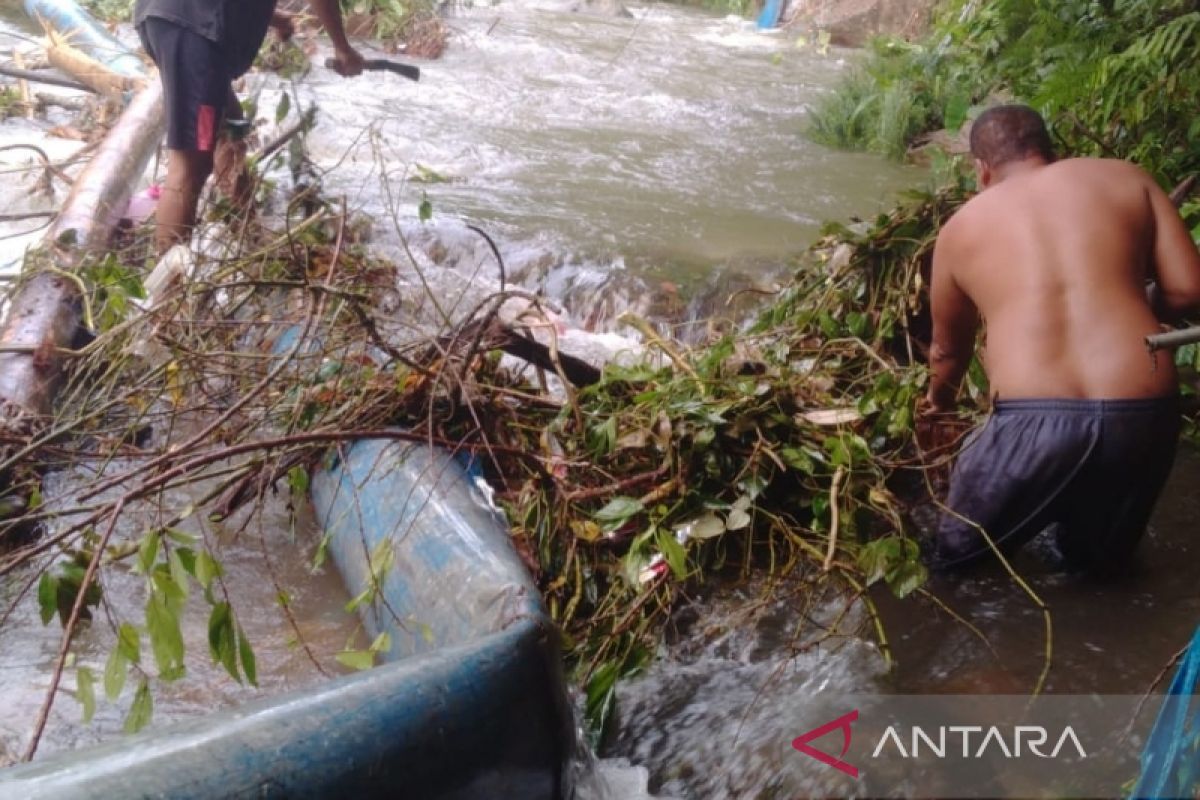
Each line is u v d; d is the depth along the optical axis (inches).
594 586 114.2
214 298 150.8
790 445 125.4
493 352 130.0
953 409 132.3
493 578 92.7
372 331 118.8
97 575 104.4
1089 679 98.9
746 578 117.3
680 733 98.0
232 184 196.1
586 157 274.1
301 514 132.1
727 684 102.9
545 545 113.6
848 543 116.3
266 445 106.8
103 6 409.4
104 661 108.0
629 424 125.0
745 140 300.8
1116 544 111.0
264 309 155.9
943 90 296.8
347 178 242.1
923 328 155.0
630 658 103.0
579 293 193.8
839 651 104.9
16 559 100.7
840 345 147.6
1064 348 107.4
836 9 485.7
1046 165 119.3
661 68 400.2
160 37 181.2
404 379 122.3
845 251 158.2
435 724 77.7
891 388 126.1
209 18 181.2
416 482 109.8
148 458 133.7
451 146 275.4
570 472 121.4
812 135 304.7
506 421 127.6
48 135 269.6
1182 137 201.2
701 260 203.3
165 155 246.4
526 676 83.0
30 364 144.0
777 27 524.7
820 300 155.7
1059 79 211.2
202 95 182.9
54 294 159.2
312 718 75.0
